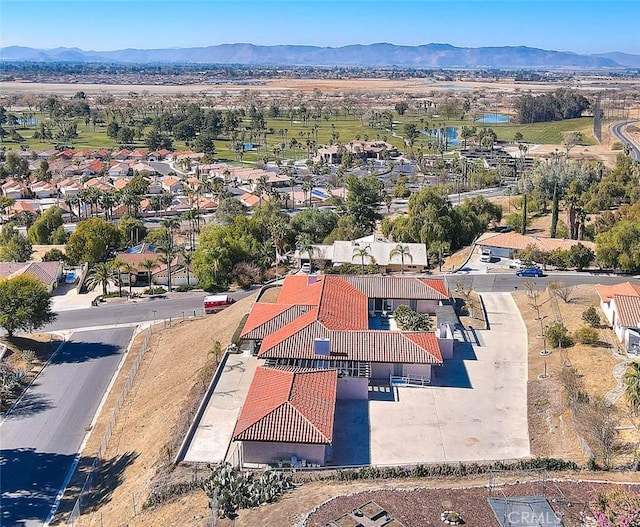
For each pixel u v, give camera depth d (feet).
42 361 259.60
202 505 143.64
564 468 148.97
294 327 217.15
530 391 199.72
